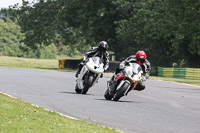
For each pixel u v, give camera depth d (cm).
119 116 3606
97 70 5316
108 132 2736
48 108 3878
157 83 9494
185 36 17200
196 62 18350
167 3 17512
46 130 2606
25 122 2811
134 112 3912
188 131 3055
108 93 4944
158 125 3244
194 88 8488
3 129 2517
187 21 16888
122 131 2897
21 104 3844
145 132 2934
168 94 6544
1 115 3006
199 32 16225
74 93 5581
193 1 16725
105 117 3516
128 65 4888
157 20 17862
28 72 11681
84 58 5438
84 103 4394
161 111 4125
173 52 19312
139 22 18812
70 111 3762
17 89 5709
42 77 9100
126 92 4888
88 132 2659
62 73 12362
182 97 6128
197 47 16338
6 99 4144
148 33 18475
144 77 4888
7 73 10181
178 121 3500
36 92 5409
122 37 19800
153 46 19300
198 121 3566
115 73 4950
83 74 5441
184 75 14112
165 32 17438
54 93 5406
